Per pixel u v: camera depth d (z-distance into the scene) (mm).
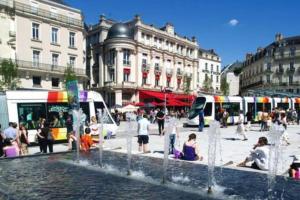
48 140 13133
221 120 28766
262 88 80125
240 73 102562
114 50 53531
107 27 58156
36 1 41906
